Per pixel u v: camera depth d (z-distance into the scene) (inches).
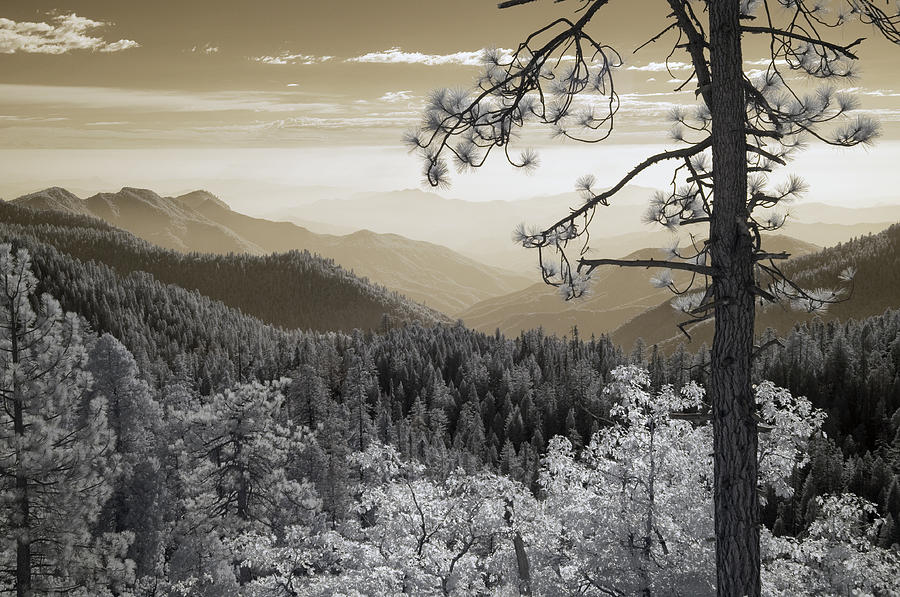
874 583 605.6
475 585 738.8
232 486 1689.2
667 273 329.1
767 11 322.0
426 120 295.7
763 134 296.8
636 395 654.5
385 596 693.3
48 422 970.1
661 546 620.4
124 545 991.6
